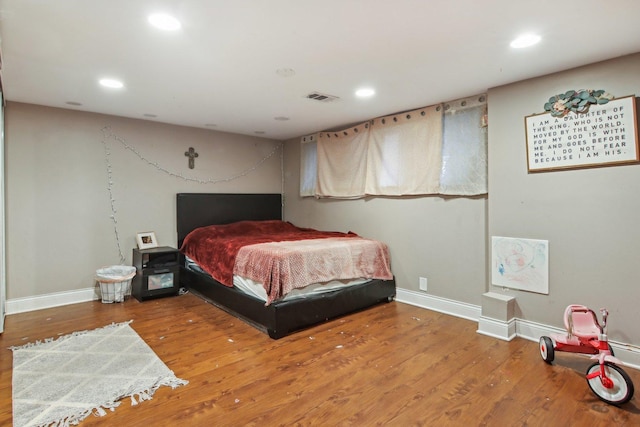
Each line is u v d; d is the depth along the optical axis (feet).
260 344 9.09
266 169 17.95
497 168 9.86
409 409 6.28
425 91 10.27
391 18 6.13
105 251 13.20
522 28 6.49
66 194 12.37
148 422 5.88
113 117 13.26
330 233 14.49
